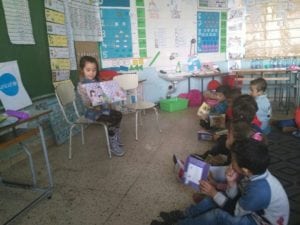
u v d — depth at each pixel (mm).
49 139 3209
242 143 1287
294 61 4910
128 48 4699
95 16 4230
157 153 2855
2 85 2459
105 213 1854
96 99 2672
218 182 1812
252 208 1205
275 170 2359
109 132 2826
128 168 2527
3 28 2521
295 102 4746
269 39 4980
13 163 2701
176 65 5156
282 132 3334
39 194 2117
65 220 1798
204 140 3154
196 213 1519
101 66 4508
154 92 5082
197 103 5062
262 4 4891
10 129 1823
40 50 3066
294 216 1732
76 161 2736
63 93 2807
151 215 1812
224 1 5184
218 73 5000
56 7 3324
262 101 2783
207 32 5234
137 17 4664
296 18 4738
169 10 4887
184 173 1953
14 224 1764
